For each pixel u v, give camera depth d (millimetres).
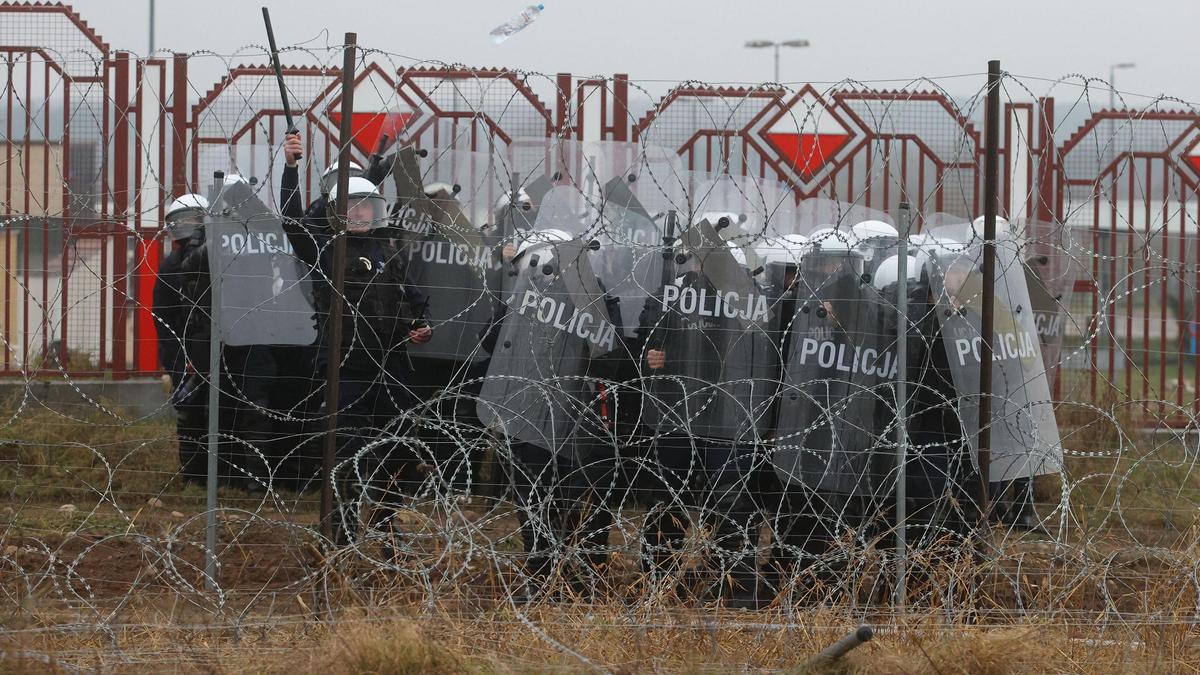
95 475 30828
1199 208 35750
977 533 24391
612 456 25844
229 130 35094
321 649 20891
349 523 25547
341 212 24562
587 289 26156
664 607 22812
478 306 27500
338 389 25406
